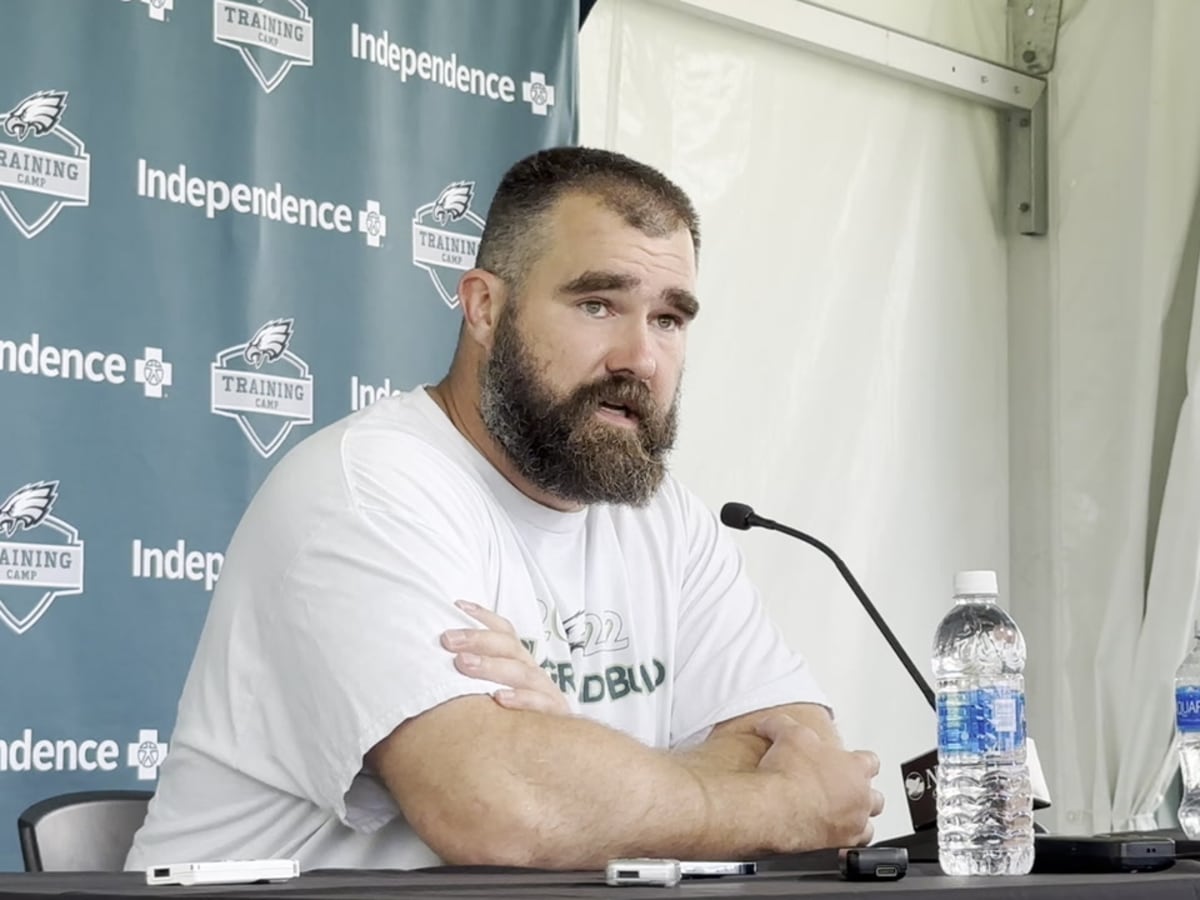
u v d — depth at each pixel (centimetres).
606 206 263
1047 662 561
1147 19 559
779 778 230
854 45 523
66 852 245
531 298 263
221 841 231
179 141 367
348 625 222
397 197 400
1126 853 187
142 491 353
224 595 240
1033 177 573
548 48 430
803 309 514
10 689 333
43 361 343
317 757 220
